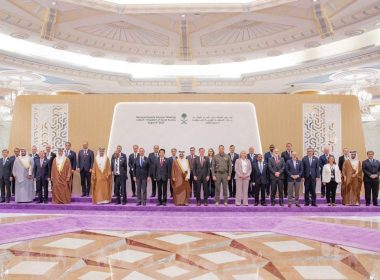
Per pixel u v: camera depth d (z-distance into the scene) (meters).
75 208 8.08
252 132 9.38
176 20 11.17
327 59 12.67
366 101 14.89
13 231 5.82
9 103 15.23
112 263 4.27
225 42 12.43
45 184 8.46
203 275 3.86
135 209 7.97
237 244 5.20
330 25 10.41
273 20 10.83
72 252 4.75
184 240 5.43
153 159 8.15
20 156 8.51
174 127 9.36
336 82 15.30
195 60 13.75
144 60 13.77
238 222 6.65
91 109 9.55
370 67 12.75
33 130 9.61
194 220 6.81
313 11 10.12
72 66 13.37
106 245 5.11
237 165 8.13
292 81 15.10
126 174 8.33
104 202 8.40
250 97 9.48
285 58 13.97
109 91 17.00
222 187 8.76
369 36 11.26
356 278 3.78
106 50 12.61
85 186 8.98
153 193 8.85
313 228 6.10
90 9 10.20
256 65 14.74
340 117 9.55
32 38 11.16
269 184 8.70
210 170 8.33
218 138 9.34
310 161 8.11
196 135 9.35
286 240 5.45
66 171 8.46
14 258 4.47
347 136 9.54
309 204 8.34
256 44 12.30
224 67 15.16
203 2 10.13
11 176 8.52
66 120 9.56
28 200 8.49
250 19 10.88
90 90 16.78
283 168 8.02
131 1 10.12
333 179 8.05
